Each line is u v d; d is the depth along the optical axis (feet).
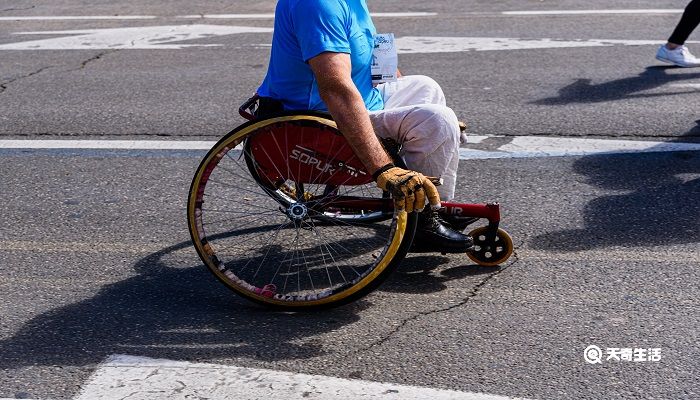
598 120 21.71
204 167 13.11
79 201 17.56
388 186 12.09
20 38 32.45
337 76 12.34
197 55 29.40
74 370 11.66
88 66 28.22
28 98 24.71
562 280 13.87
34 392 11.19
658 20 32.50
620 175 18.24
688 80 25.00
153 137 21.30
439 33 31.50
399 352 11.96
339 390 11.12
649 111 22.29
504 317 12.78
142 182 18.47
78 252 15.31
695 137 20.39
